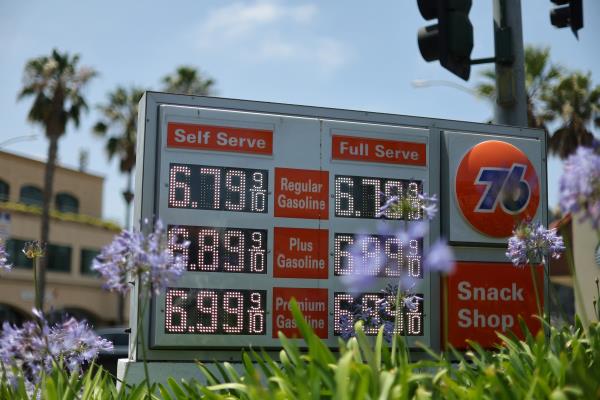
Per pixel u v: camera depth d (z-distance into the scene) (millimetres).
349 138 7691
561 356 4160
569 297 19109
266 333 7094
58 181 58469
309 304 7258
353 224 7535
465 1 7281
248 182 7293
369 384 4027
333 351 7242
